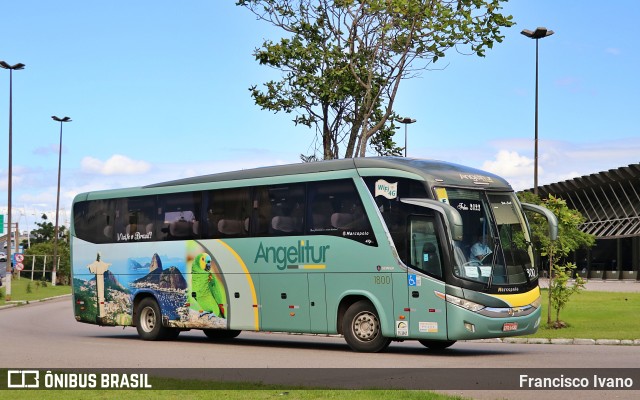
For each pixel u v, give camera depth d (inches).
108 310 990.4
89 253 1015.6
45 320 1354.6
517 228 751.7
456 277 704.4
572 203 3444.9
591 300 1425.9
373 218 753.6
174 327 923.4
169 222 933.8
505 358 686.5
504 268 726.5
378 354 735.7
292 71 1116.5
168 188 941.8
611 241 3253.0
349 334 765.3
